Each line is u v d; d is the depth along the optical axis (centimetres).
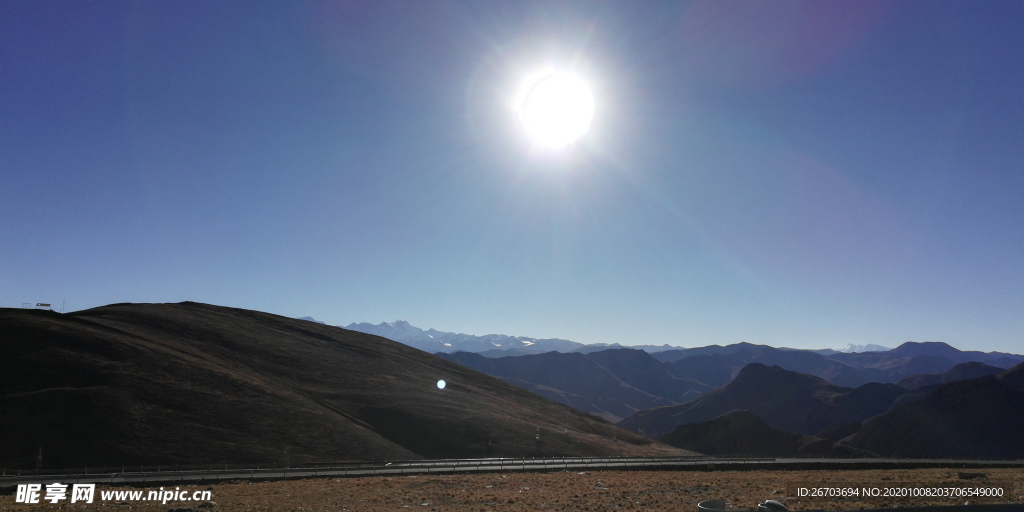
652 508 3394
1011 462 7450
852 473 5772
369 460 6875
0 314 9250
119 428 6506
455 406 10031
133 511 3291
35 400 6744
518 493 4028
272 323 14150
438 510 3350
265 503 3581
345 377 10788
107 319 10512
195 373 8469
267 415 7719
